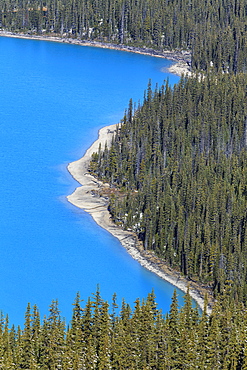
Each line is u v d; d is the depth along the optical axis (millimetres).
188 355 138500
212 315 149375
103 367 135625
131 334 141375
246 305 171500
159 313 146875
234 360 140500
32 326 140250
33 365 133375
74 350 138750
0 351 135875
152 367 139250
